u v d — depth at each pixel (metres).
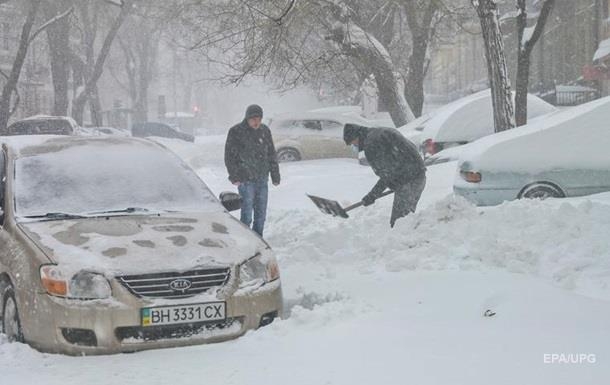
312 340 6.84
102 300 6.68
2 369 6.48
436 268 9.34
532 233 10.02
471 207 10.77
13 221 7.86
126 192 8.55
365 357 6.34
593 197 12.78
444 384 5.67
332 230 11.24
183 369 6.26
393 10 35.09
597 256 9.23
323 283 9.14
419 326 7.13
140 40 76.75
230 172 12.66
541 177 13.88
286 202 18.39
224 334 7.02
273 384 5.84
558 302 7.66
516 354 6.28
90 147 9.20
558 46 61.56
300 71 28.33
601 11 53.28
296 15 24.50
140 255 7.00
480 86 77.06
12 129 41.88
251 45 25.27
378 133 11.28
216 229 7.80
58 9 54.09
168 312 6.80
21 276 7.03
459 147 20.08
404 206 11.43
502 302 7.68
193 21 30.20
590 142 13.96
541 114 23.36
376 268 9.72
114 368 6.34
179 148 49.22
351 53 31.17
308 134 31.41
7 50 76.88
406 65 40.62
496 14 20.94
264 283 7.37
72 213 8.09
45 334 6.77
